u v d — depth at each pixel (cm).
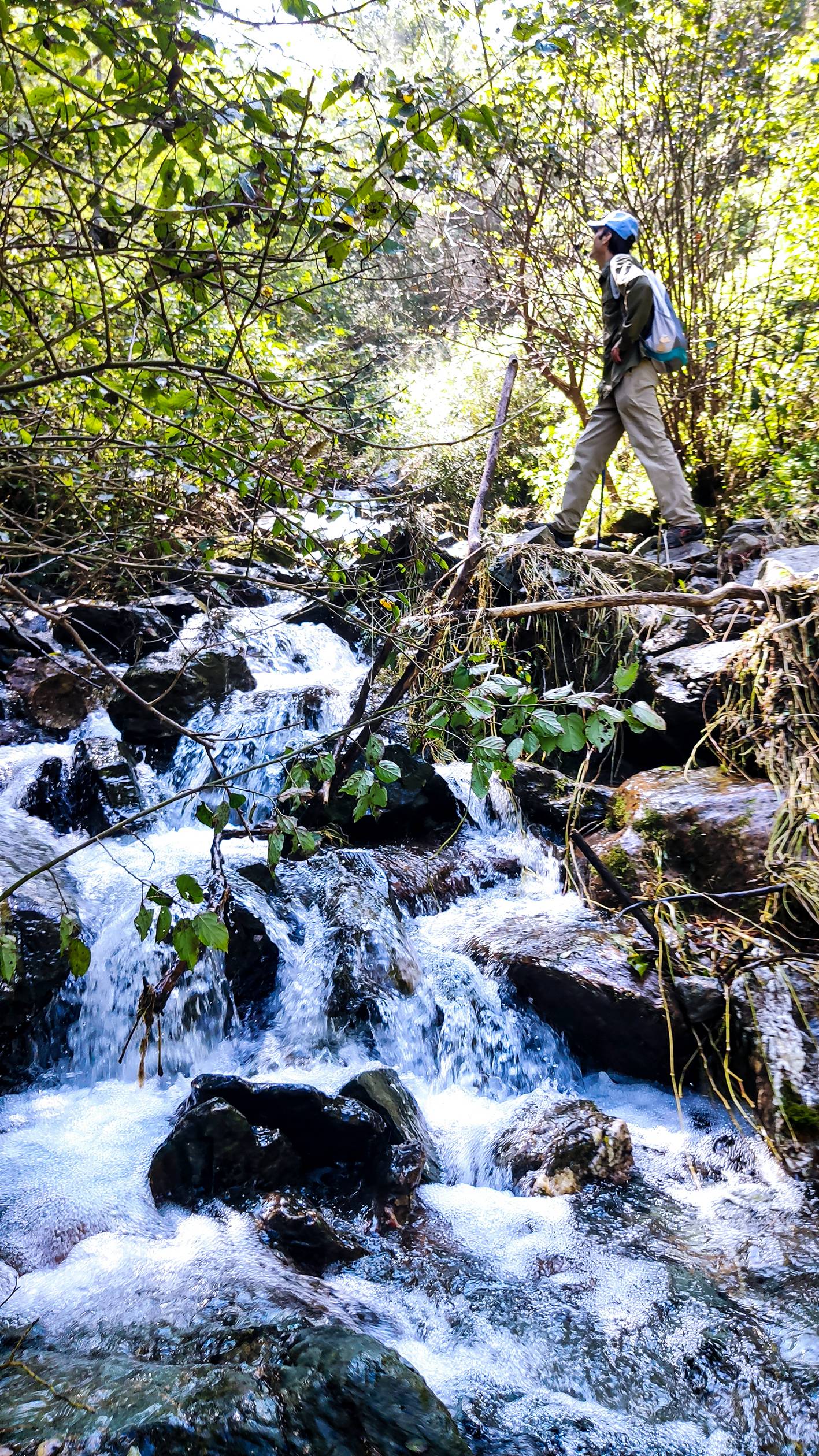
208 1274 252
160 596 690
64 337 265
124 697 557
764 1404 233
